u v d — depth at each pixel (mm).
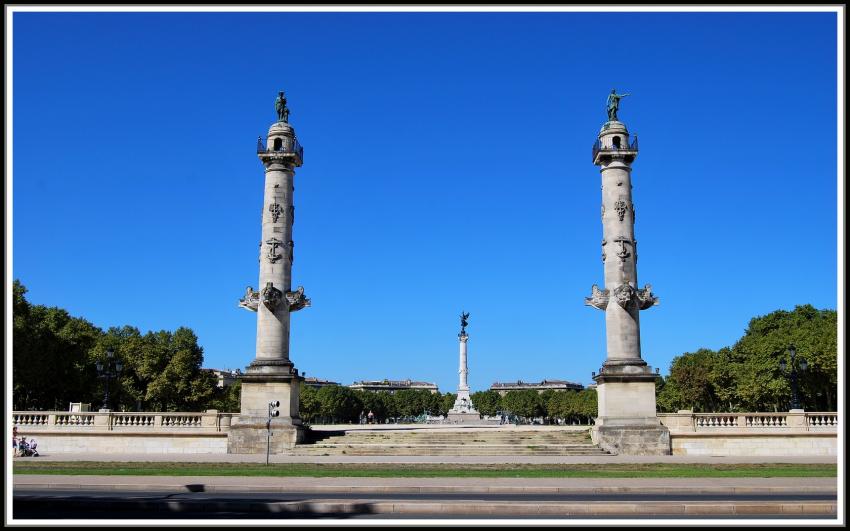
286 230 56562
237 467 38188
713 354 110688
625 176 55719
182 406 99062
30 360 75375
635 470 36375
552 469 36844
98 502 23734
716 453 49906
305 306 55812
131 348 96438
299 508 22844
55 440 51594
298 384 56031
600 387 53406
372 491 27938
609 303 53750
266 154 56844
